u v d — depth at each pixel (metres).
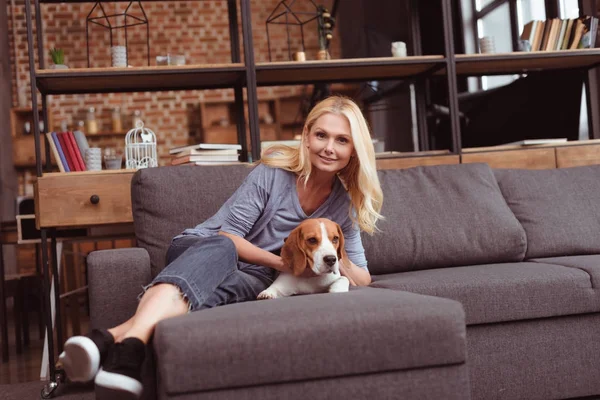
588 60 4.00
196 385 1.59
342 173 2.31
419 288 2.31
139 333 1.70
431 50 4.23
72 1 3.74
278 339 1.63
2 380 3.65
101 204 3.29
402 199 2.94
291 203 2.24
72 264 4.61
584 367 2.41
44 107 3.72
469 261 2.88
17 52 8.69
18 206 7.04
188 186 2.63
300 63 3.56
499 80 4.33
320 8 4.14
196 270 1.86
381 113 4.39
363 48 5.46
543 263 2.73
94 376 1.66
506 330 2.36
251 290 2.10
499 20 4.77
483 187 3.04
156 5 8.89
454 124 3.63
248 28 3.50
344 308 1.71
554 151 3.65
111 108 8.77
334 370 1.66
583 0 4.42
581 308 2.38
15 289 4.57
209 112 8.88
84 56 8.76
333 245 2.04
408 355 1.70
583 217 3.04
